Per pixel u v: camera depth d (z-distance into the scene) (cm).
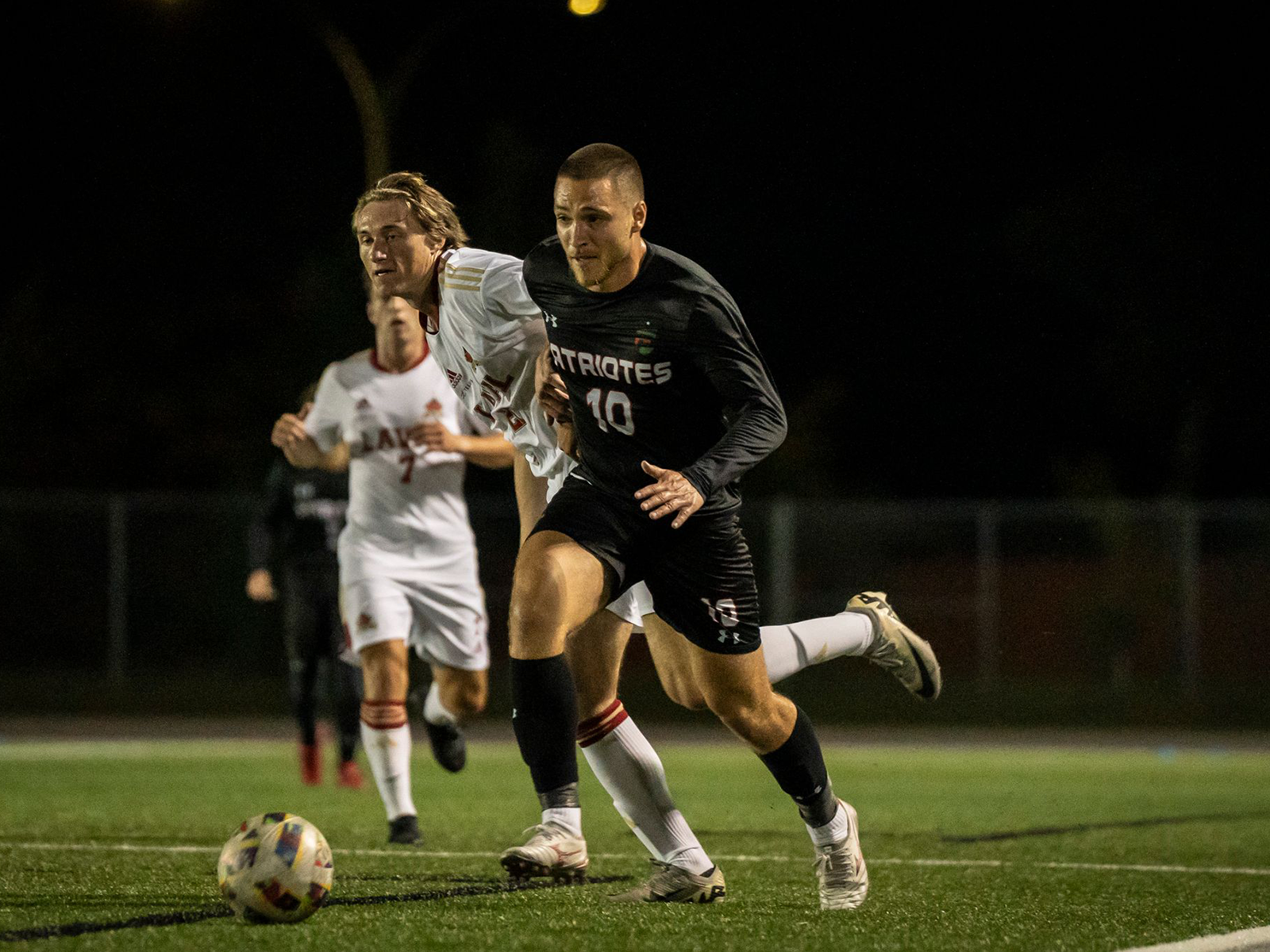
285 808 3431
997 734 7581
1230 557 8125
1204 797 4100
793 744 1895
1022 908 1984
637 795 1978
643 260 1783
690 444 1839
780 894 2089
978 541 8219
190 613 8338
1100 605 8106
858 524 8219
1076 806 3778
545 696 1856
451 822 3155
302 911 1706
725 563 1808
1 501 8294
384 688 2764
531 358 2023
